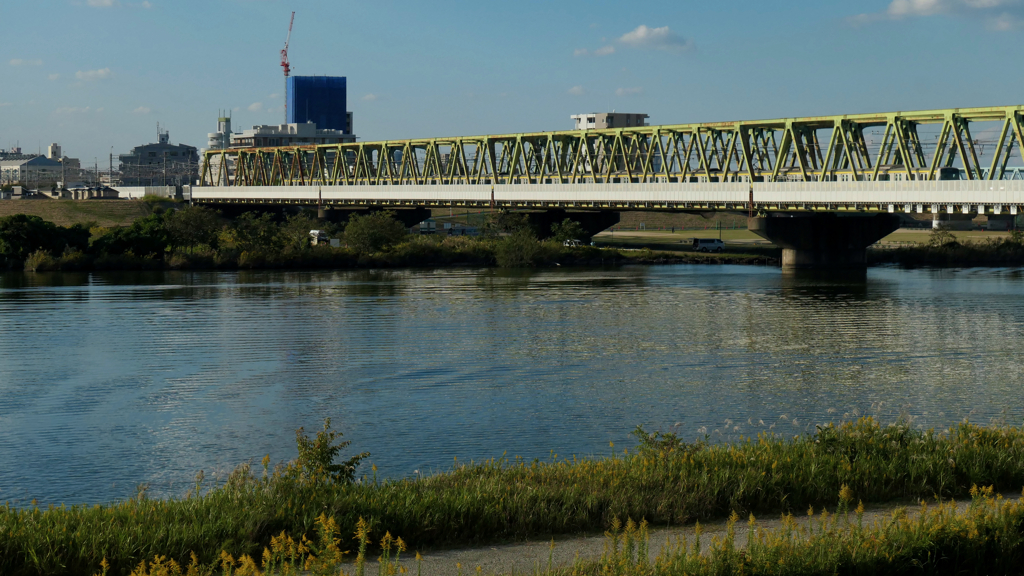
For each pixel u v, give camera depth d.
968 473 24.16
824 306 78.75
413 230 195.62
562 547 19.69
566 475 24.47
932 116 96.12
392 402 42.88
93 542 18.72
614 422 39.00
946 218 198.75
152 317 70.75
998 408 41.25
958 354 55.03
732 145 117.50
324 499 21.23
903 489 23.70
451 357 54.09
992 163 89.81
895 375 48.78
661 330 64.81
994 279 104.50
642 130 127.38
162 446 36.00
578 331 64.25
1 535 18.86
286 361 52.88
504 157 149.50
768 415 40.09
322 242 148.75
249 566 16.84
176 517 20.25
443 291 91.50
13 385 46.66
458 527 20.50
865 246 120.25
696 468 24.30
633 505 21.72
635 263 131.88
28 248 116.19
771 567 16.62
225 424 39.28
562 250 130.12
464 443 36.00
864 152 105.69
